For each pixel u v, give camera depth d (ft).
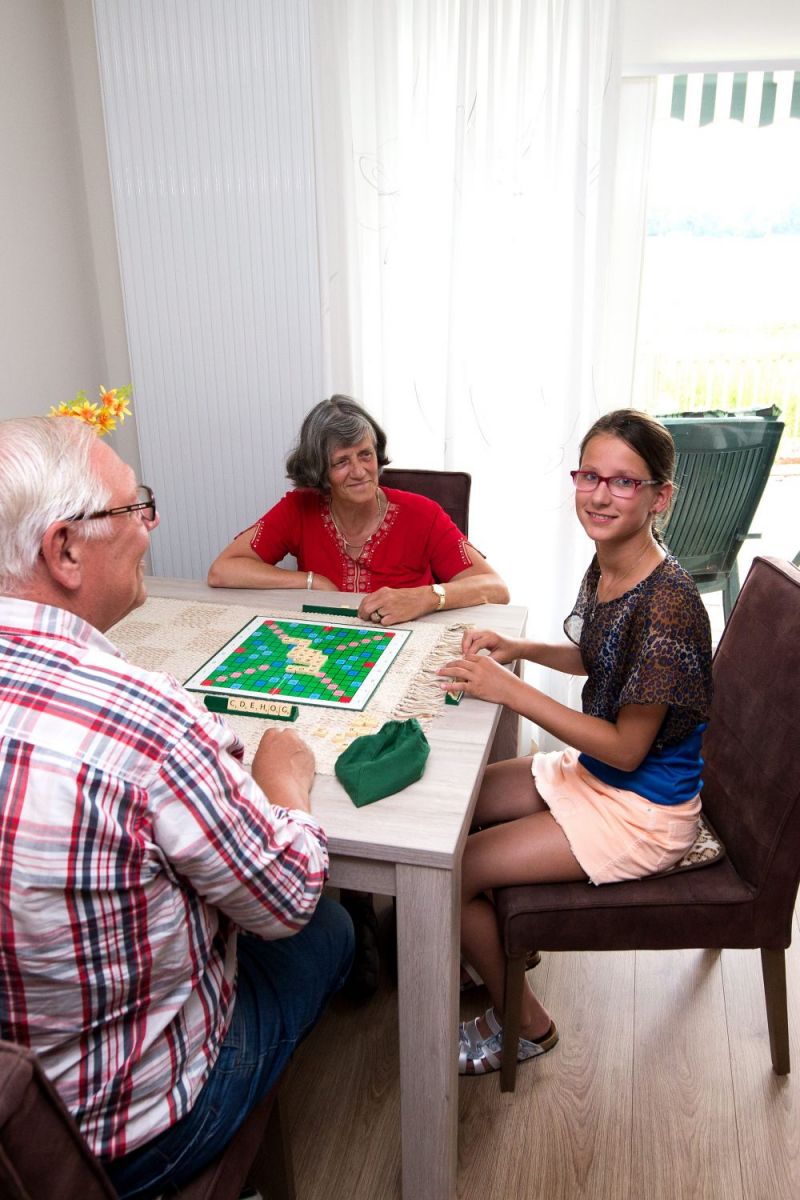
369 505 6.83
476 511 8.89
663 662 4.32
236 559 6.78
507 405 8.56
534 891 4.85
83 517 2.97
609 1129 5.05
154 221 8.50
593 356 8.36
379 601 5.95
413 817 3.81
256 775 3.92
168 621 5.96
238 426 9.01
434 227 8.39
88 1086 2.90
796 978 6.14
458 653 5.39
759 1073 5.41
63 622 2.86
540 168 7.93
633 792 4.82
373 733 4.42
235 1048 3.48
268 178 8.15
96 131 8.81
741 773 4.96
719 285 8.72
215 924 3.33
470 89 7.70
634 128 8.08
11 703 2.64
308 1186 4.75
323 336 8.53
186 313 8.75
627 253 8.42
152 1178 3.19
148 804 2.74
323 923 4.21
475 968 5.18
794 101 8.05
